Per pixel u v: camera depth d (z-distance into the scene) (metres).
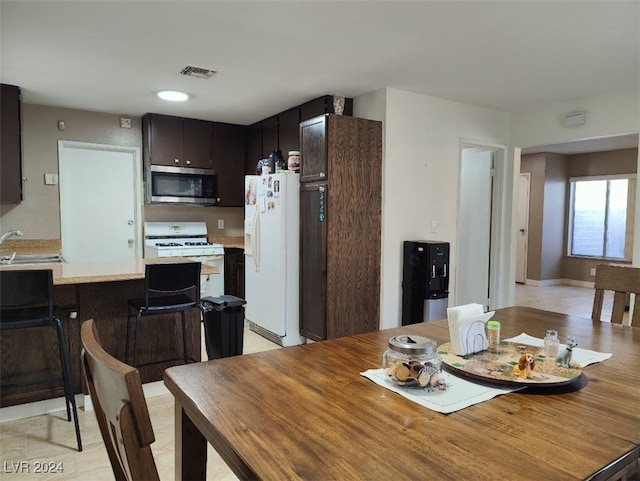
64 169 4.61
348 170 3.69
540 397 1.14
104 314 2.79
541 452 0.87
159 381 2.96
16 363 2.56
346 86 3.76
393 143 3.86
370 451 0.87
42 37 2.72
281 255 3.95
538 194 7.95
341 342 1.63
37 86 3.76
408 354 1.20
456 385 1.21
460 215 4.84
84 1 2.25
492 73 3.39
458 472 0.80
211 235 5.56
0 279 2.19
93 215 4.81
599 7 2.29
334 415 1.03
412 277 3.92
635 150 7.23
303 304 3.99
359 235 3.78
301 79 3.55
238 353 3.02
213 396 1.13
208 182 5.16
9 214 4.33
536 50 2.90
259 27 2.57
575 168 8.06
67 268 2.84
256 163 5.22
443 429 0.96
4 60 3.13
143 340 2.91
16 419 2.54
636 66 3.21
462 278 5.19
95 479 1.98
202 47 2.88
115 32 2.65
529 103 4.32
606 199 7.71
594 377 1.28
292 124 4.50
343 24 2.53
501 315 2.08
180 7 2.32
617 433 0.95
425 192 4.11
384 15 2.40
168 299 2.87
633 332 1.78
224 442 0.92
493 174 4.86
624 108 3.83
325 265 3.65
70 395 2.36
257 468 0.81
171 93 3.98
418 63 3.17
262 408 1.06
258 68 3.28
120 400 0.73
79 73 3.40
